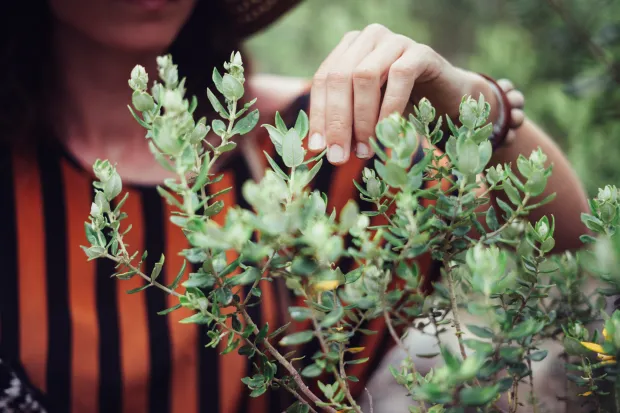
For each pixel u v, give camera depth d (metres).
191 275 0.44
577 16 1.54
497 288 0.41
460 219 0.48
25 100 0.85
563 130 1.91
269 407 0.85
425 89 0.67
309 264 0.40
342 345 0.45
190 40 0.94
